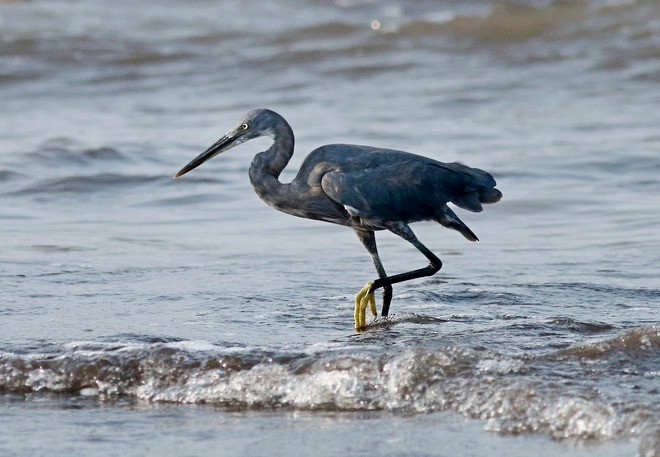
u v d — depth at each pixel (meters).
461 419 8.20
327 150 11.29
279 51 35.62
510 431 7.91
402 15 42.06
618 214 17.50
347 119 27.16
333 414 8.51
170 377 9.28
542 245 15.41
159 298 12.21
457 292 12.46
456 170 11.24
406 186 10.97
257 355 9.50
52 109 29.31
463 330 10.55
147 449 7.88
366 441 7.88
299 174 11.32
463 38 36.47
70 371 9.48
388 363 8.99
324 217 11.45
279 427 8.25
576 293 12.26
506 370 8.88
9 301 12.06
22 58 34.34
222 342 10.19
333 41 36.78
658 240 15.40
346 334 10.61
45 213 18.19
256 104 29.70
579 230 16.45
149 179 20.66
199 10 42.75
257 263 14.30
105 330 10.73
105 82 32.66
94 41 36.41
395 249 15.37
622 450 7.41
